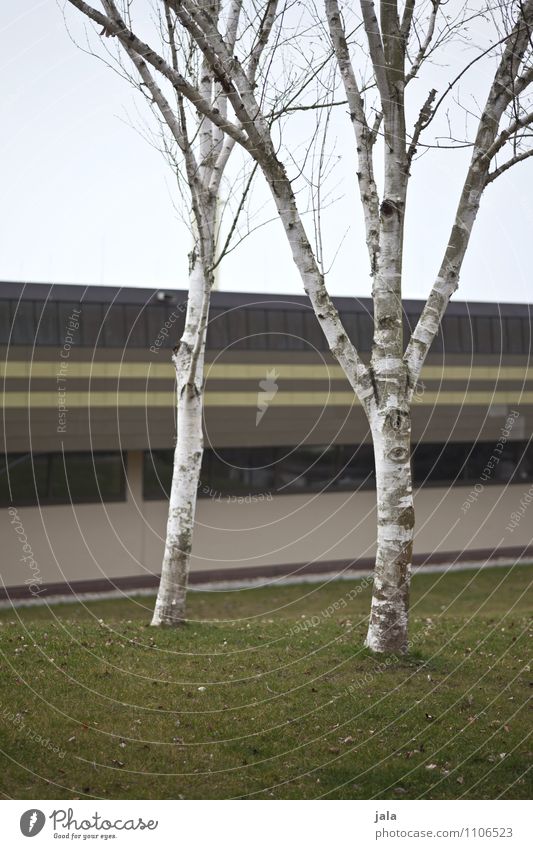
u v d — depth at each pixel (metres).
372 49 7.89
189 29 7.32
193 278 10.00
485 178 8.16
